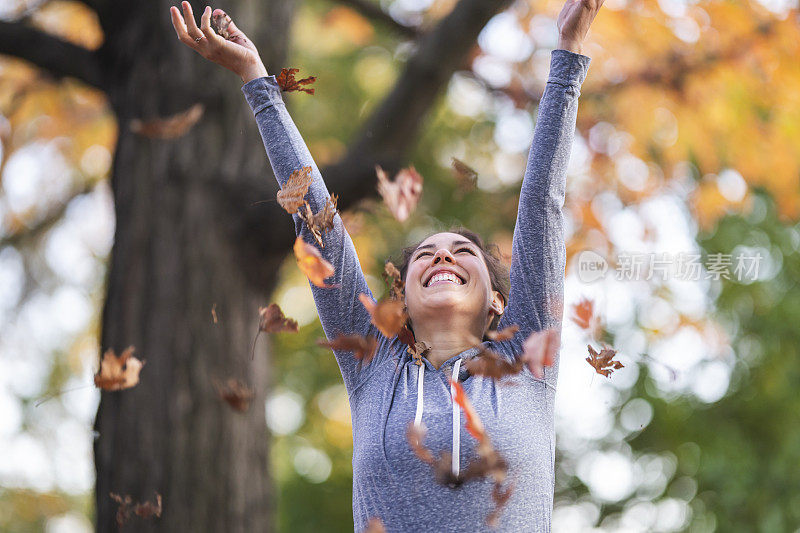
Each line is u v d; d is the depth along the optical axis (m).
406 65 5.75
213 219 5.72
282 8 6.14
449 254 3.23
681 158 8.04
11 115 7.87
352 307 3.21
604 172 8.21
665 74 7.61
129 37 6.00
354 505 2.93
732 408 10.55
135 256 5.66
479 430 2.50
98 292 10.23
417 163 10.83
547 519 2.81
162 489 5.21
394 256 3.82
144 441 5.29
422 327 3.19
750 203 8.19
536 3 7.92
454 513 2.69
